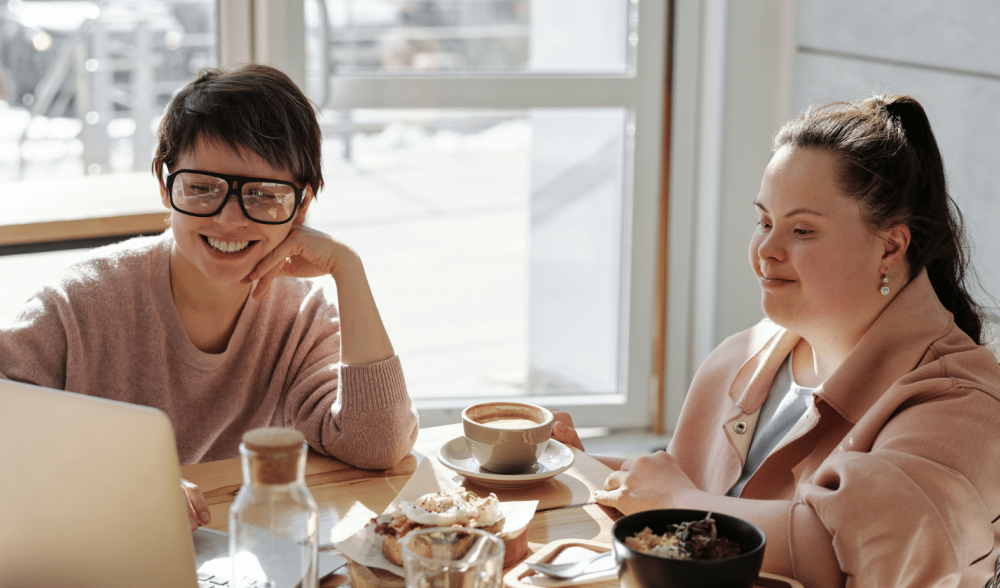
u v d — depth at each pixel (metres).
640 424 2.56
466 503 0.83
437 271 2.55
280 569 0.64
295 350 1.27
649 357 2.51
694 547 0.70
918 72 1.86
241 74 1.12
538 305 2.58
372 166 2.41
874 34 1.98
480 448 1.00
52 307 1.15
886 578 0.76
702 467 1.18
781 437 1.05
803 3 2.24
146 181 2.12
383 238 2.50
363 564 0.77
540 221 2.53
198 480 1.04
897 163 0.93
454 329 2.59
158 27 2.07
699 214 2.44
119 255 1.21
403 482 1.06
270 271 1.18
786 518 0.82
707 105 2.38
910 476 0.79
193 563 0.66
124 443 0.63
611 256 2.54
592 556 0.83
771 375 1.09
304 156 1.13
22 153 2.01
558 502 0.98
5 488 0.67
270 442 0.63
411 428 1.12
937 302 0.96
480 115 2.41
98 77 2.05
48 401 0.65
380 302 2.56
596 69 2.39
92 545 0.66
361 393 1.11
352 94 2.27
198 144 1.08
